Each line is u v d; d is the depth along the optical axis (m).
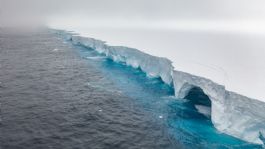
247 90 17.95
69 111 22.34
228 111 17.69
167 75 28.03
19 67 37.75
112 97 26.36
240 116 16.69
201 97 24.06
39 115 21.08
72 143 16.73
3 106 22.61
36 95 26.20
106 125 19.80
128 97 26.36
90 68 38.69
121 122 20.41
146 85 30.33
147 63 32.38
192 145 16.91
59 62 42.12
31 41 65.31
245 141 16.62
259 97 16.58
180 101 24.81
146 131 18.92
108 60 44.31
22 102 23.94
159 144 17.03
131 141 17.36
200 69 23.72
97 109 23.08
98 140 17.34
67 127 19.11
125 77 33.88
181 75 22.92
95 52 51.47
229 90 17.84
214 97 19.06
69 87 29.42
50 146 16.16
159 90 28.45
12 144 16.09
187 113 22.12
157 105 24.02
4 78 31.77
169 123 20.27
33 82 30.77
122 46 37.47
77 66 39.75
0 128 18.22
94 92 27.91
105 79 33.00
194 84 21.58
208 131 18.80
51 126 19.11
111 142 17.14
